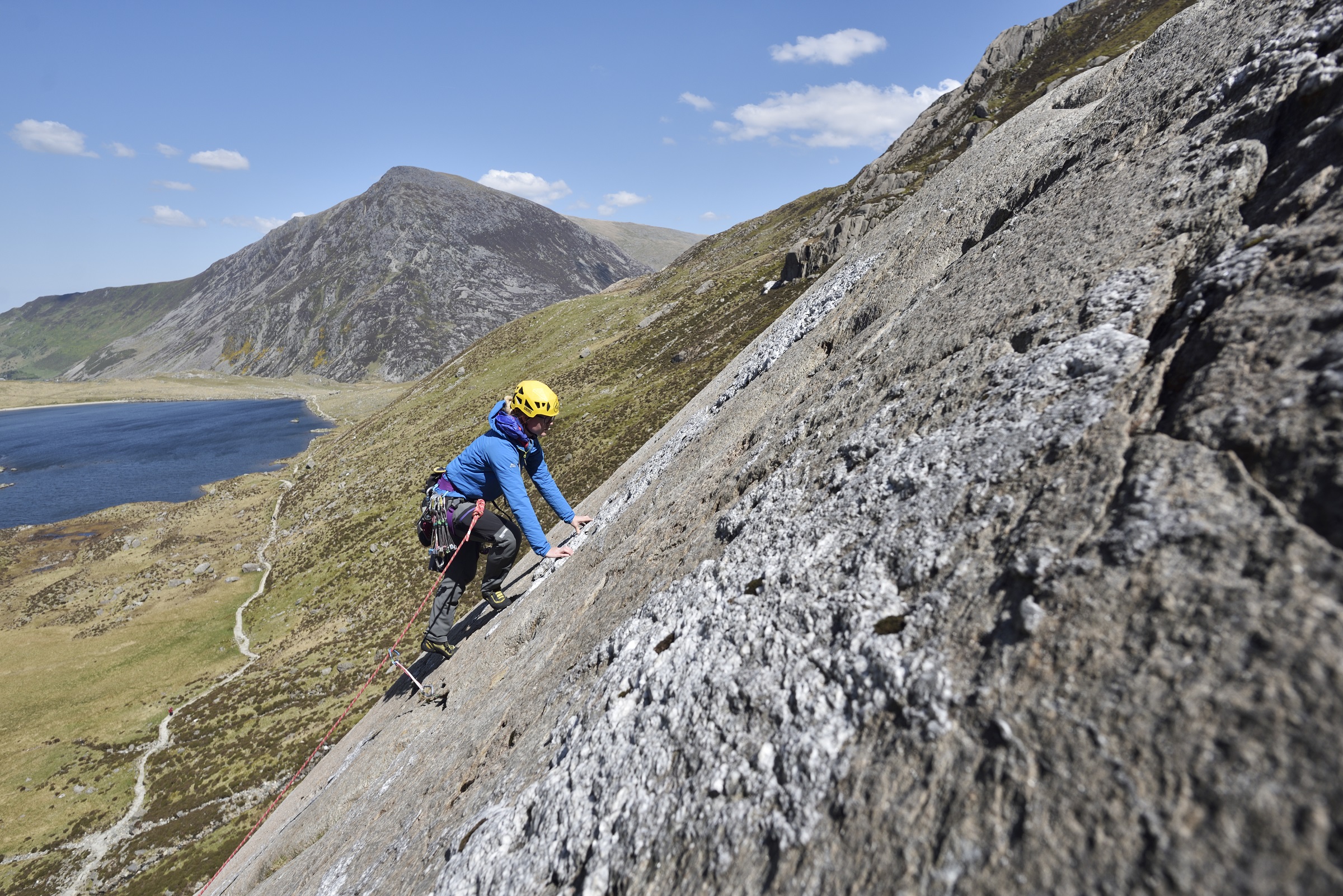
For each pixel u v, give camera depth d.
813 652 2.18
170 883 32.69
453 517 6.46
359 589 67.31
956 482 2.28
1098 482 1.79
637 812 2.29
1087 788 1.27
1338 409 1.39
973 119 112.31
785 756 1.94
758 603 2.68
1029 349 2.64
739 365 10.38
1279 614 1.23
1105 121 4.29
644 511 6.08
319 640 58.62
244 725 46.72
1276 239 1.99
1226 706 1.18
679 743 2.39
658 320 118.88
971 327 3.21
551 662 4.62
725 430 6.28
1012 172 6.25
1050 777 1.34
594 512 9.00
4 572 84.38
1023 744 1.43
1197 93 3.38
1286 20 3.10
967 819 1.41
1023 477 2.05
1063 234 3.29
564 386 105.94
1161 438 1.75
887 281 6.31
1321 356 1.52
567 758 2.99
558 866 2.48
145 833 37.50
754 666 2.36
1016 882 1.24
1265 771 1.06
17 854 37.31
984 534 1.99
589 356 120.06
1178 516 1.51
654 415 68.44
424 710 6.43
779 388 6.32
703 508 4.64
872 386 3.69
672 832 2.09
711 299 113.38
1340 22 2.62
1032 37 124.00
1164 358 2.02
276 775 40.34
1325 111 2.32
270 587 72.81
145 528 97.25
